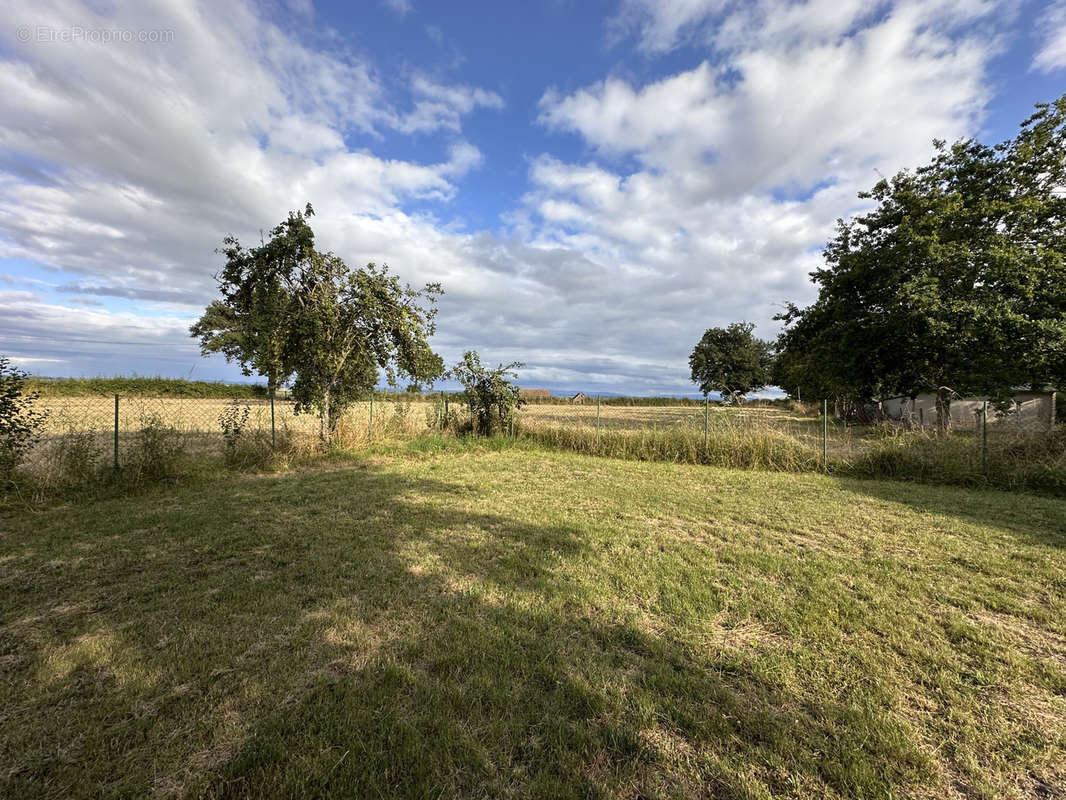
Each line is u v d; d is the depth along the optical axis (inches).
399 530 191.3
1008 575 154.6
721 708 85.0
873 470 354.0
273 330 356.2
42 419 245.6
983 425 331.9
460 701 83.9
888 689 90.9
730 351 2137.1
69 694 87.3
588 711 83.1
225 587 135.2
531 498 256.5
